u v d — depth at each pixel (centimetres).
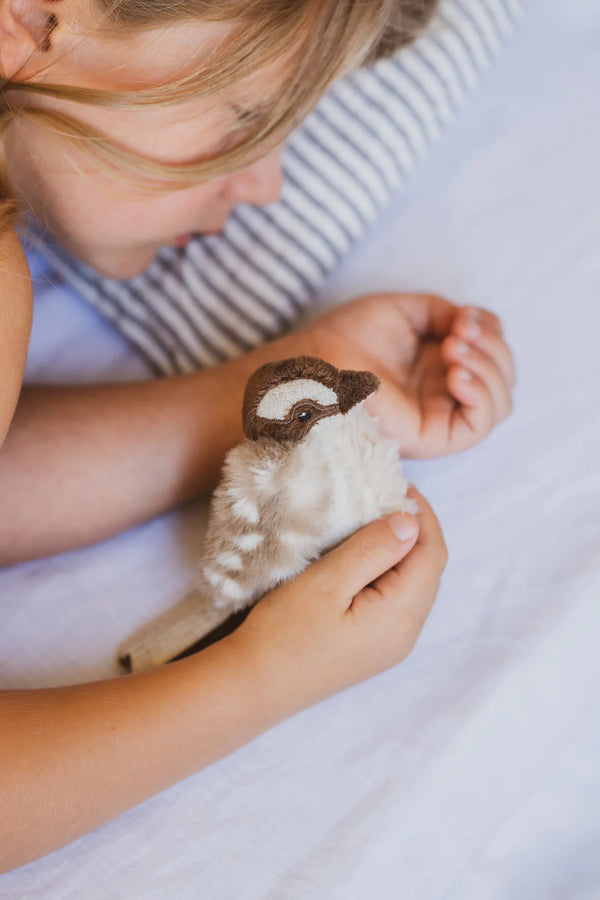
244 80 73
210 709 68
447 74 89
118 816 68
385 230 88
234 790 69
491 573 75
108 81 73
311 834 68
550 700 72
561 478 78
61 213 79
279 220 85
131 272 85
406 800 69
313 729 71
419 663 72
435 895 68
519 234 86
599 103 90
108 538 77
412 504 71
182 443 77
